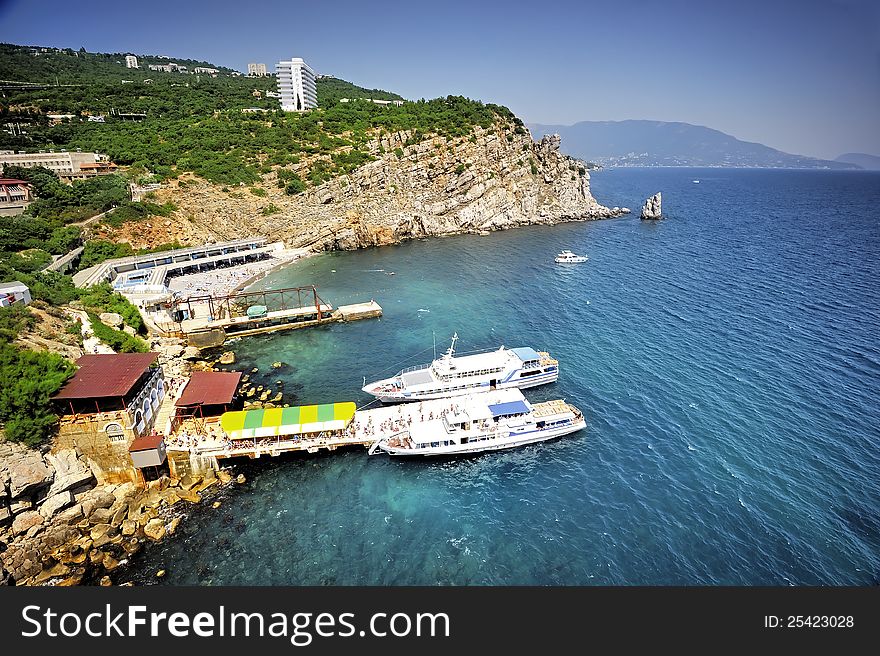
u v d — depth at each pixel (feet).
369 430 218.18
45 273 313.94
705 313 359.46
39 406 179.52
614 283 438.81
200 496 188.85
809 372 267.59
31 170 488.02
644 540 164.76
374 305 379.35
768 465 196.65
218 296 387.14
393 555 161.58
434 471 203.10
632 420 229.86
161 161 578.66
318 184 585.63
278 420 212.43
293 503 185.37
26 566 153.58
